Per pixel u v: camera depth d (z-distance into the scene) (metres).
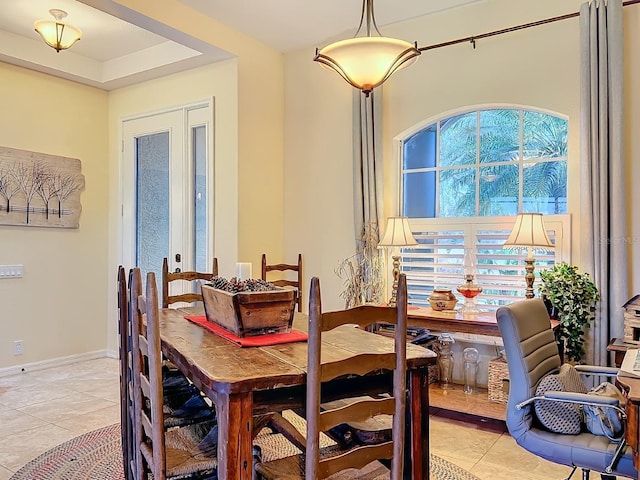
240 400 1.64
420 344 3.68
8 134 4.43
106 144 5.25
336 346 2.17
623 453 1.86
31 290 4.63
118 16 3.52
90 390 4.11
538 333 2.30
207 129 4.48
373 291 4.03
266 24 4.14
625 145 3.19
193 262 4.62
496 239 3.76
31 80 4.60
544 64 3.53
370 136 4.14
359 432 2.08
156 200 4.89
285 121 4.78
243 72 4.34
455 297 3.76
